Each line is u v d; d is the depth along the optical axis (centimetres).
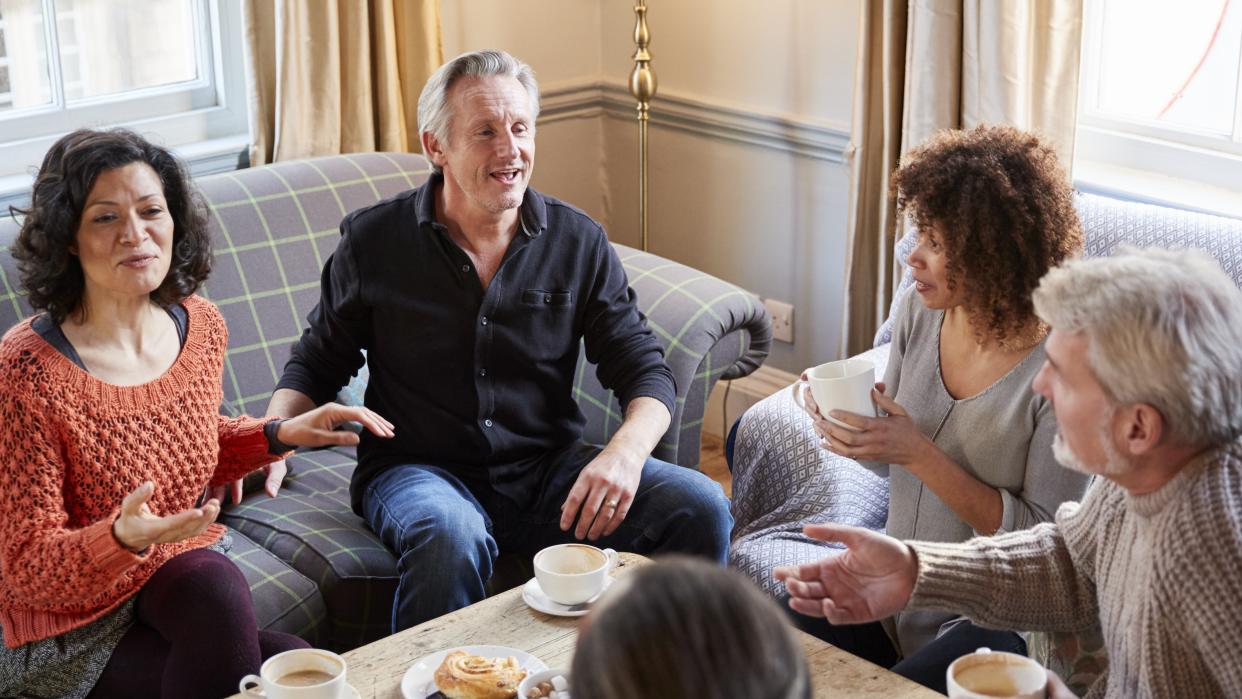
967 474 179
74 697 179
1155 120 287
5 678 176
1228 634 124
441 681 151
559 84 369
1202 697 130
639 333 234
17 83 297
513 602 173
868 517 217
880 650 194
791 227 342
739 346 259
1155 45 287
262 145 308
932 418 189
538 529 227
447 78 221
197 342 197
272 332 257
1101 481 147
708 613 69
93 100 307
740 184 351
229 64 319
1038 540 153
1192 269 126
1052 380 132
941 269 179
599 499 204
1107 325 124
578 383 261
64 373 178
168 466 188
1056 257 175
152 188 183
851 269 303
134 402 185
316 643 212
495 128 218
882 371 234
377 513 217
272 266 260
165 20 314
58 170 179
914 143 279
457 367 226
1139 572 132
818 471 221
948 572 149
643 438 216
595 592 170
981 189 174
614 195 387
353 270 226
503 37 355
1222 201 265
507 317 226
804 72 326
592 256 233
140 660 179
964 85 271
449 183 225
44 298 181
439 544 202
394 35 312
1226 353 123
